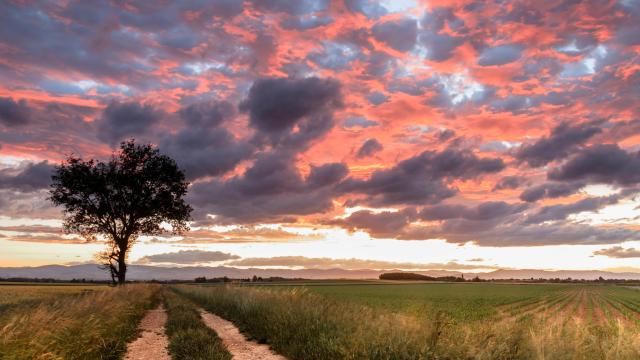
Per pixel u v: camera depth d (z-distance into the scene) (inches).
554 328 392.8
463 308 1798.7
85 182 1788.9
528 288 5226.4
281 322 588.7
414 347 391.9
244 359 454.3
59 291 2105.1
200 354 446.9
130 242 1967.3
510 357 365.1
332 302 725.3
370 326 484.1
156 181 1892.2
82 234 1859.0
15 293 1844.2
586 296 3385.8
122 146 1857.8
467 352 373.4
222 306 1042.1
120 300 893.2
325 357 422.0
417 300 2161.7
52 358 400.2
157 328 718.5
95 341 511.2
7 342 391.9
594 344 362.9
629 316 1617.9
